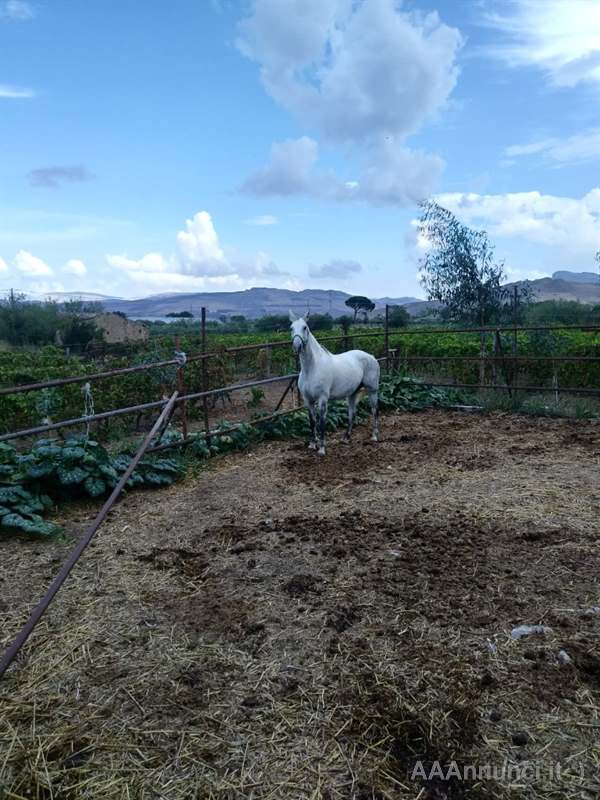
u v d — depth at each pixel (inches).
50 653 122.6
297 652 121.9
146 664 118.8
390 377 460.8
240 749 95.7
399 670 114.7
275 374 682.2
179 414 433.7
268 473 262.8
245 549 174.4
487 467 262.4
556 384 421.7
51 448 227.1
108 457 235.1
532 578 151.5
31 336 1327.5
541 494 219.1
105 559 169.9
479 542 175.3
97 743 97.3
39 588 152.1
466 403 434.9
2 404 371.2
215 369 485.1
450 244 706.8
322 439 294.4
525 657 117.4
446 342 631.8
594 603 138.4
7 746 96.7
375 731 98.8
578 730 97.9
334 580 152.9
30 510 197.8
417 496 223.0
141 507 217.9
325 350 294.4
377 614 135.7
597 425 352.5
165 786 88.7
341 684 111.0
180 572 161.0
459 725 99.5
